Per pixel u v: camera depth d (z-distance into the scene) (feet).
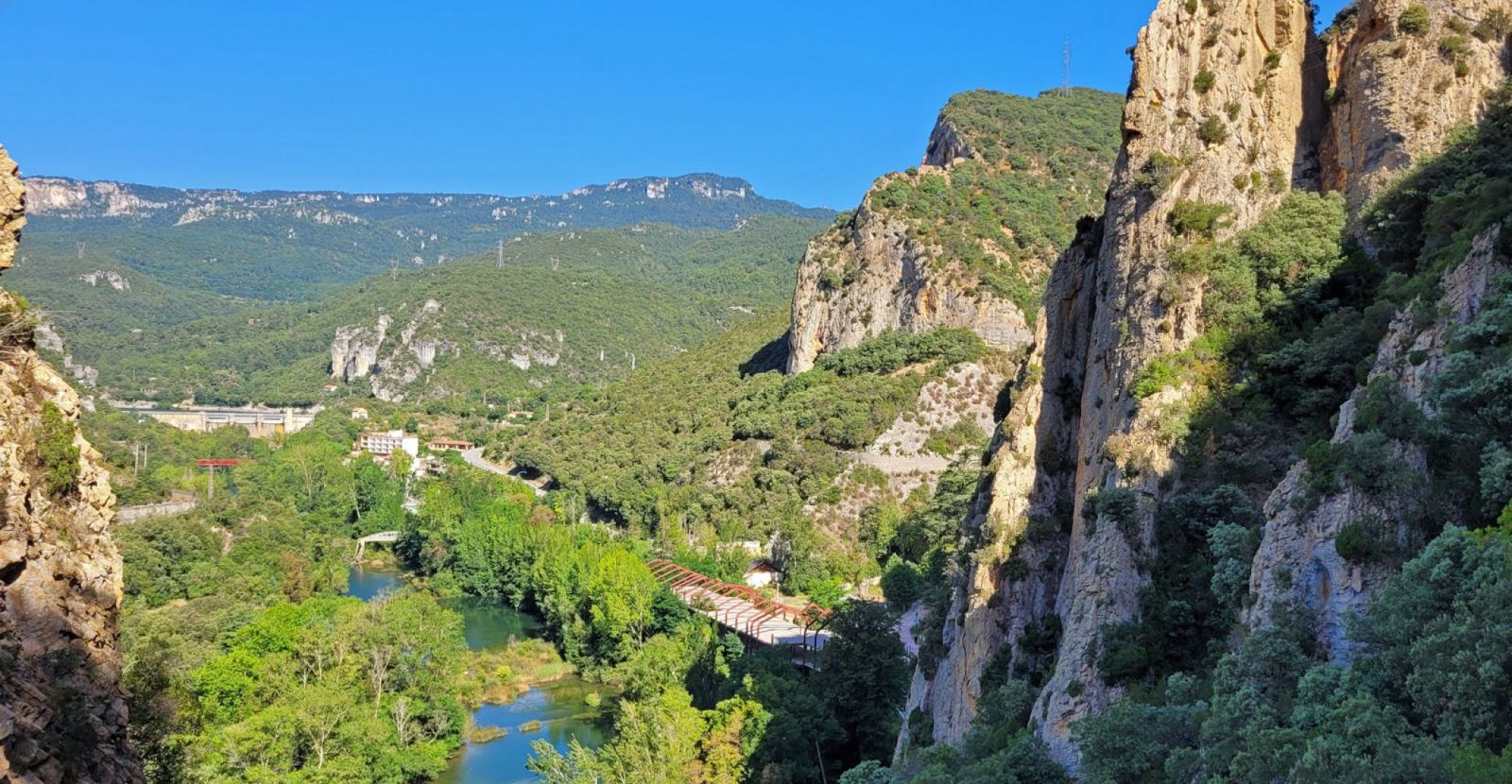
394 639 319.47
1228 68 160.97
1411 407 107.45
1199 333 149.59
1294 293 148.56
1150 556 137.49
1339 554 103.09
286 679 292.81
